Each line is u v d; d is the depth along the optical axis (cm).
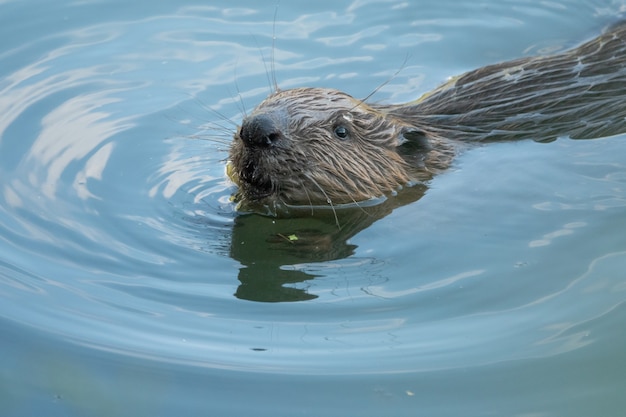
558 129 1372
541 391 845
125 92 1473
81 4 1734
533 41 1681
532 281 1021
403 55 1625
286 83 1518
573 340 913
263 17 1720
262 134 1112
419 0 1775
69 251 1088
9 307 973
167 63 1562
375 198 1212
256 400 836
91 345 915
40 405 835
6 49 1581
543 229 1129
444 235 1127
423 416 816
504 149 1332
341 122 1198
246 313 977
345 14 1736
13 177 1245
